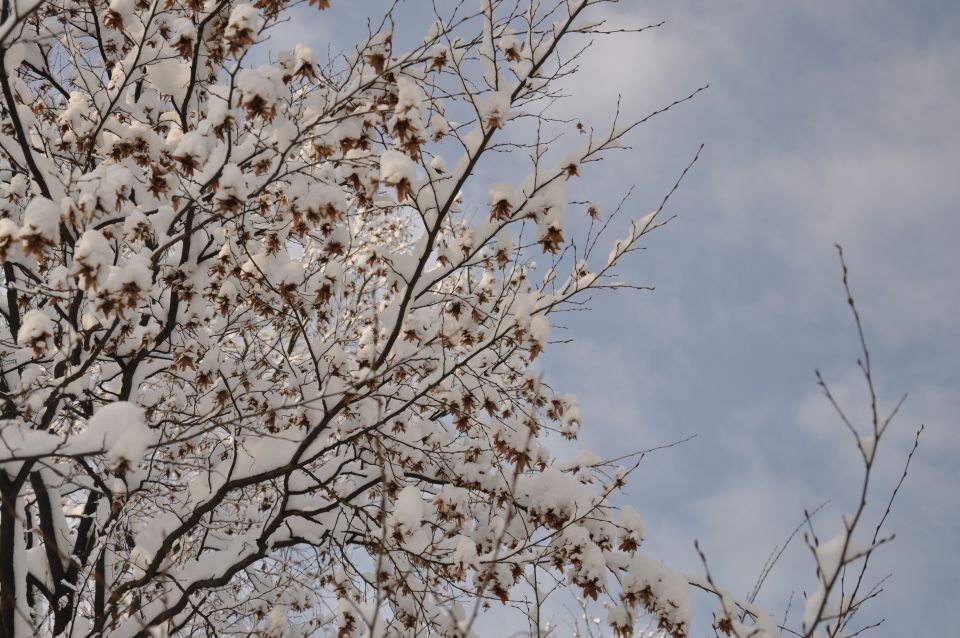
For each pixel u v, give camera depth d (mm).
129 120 5473
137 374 5793
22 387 4648
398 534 4328
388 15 4559
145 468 5344
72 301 4371
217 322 6562
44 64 5773
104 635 4711
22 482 4332
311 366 7055
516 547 5141
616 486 5117
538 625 3254
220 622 6016
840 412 2402
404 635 5148
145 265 3656
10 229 3484
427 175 4441
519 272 5742
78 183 3641
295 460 4938
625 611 4699
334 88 4785
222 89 4523
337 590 5336
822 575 2547
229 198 4164
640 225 4980
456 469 5484
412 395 5465
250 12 4004
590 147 4465
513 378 5887
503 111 4309
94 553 5312
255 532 5434
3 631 4574
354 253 7371
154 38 5250
